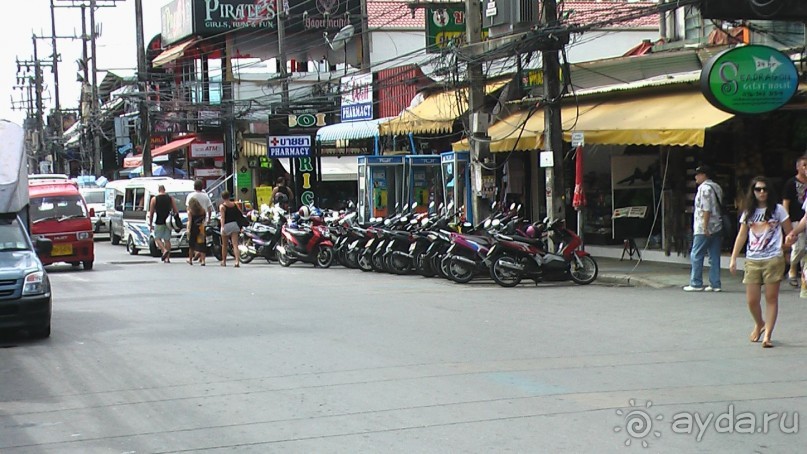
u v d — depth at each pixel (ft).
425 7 96.84
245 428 24.02
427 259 63.36
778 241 34.37
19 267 39.96
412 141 92.32
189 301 52.31
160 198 85.35
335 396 27.43
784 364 31.09
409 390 27.96
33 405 27.73
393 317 44.16
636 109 61.72
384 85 92.43
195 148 141.49
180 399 27.71
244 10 145.59
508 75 77.10
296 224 75.66
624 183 70.54
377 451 21.50
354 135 96.37
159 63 155.84
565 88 61.72
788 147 59.82
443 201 80.33
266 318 44.62
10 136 48.06
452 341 36.94
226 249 78.59
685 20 73.31
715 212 51.11
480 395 27.04
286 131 127.24
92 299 54.49
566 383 28.53
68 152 257.55
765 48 49.24
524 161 80.28
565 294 52.60
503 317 43.55
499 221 57.82
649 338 36.83
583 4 113.29
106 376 31.71
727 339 36.24
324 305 49.32
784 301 45.88
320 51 150.00
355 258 72.02
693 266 51.88
